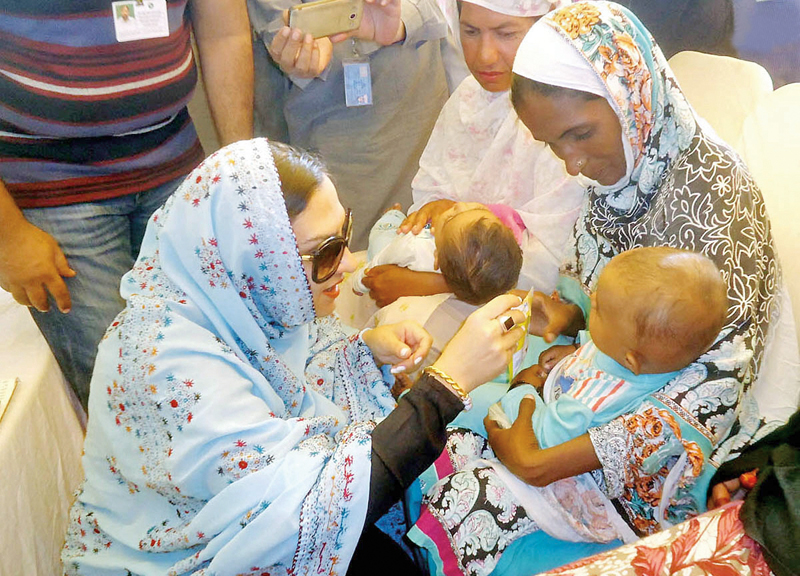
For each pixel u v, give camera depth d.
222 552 0.89
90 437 1.07
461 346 1.04
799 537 0.78
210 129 2.29
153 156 1.56
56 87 1.36
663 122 1.19
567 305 1.45
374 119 2.09
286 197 0.98
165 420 0.95
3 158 1.42
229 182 0.95
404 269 1.63
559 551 1.14
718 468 1.18
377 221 2.08
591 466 1.10
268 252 0.97
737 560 0.80
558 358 1.36
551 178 1.56
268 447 0.94
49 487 1.35
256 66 2.07
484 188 1.75
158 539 0.98
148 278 1.04
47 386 1.42
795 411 1.20
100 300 1.55
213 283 1.00
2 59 1.32
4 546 1.16
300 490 0.89
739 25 1.81
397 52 2.01
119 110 1.43
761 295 1.17
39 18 1.29
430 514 1.15
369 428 0.97
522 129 1.63
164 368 0.95
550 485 1.17
